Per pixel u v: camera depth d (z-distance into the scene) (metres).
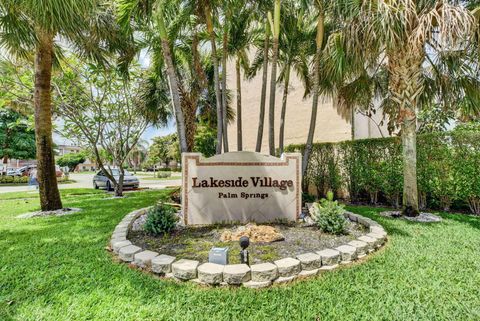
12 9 4.55
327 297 2.58
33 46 5.99
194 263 3.03
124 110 11.04
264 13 6.98
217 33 7.73
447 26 4.27
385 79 7.48
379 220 5.50
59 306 2.45
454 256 3.53
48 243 4.21
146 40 7.90
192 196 4.97
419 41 4.79
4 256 3.64
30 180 16.92
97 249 3.89
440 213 6.14
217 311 2.38
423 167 6.60
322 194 9.23
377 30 4.78
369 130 9.91
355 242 3.69
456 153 6.11
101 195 11.52
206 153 17.16
